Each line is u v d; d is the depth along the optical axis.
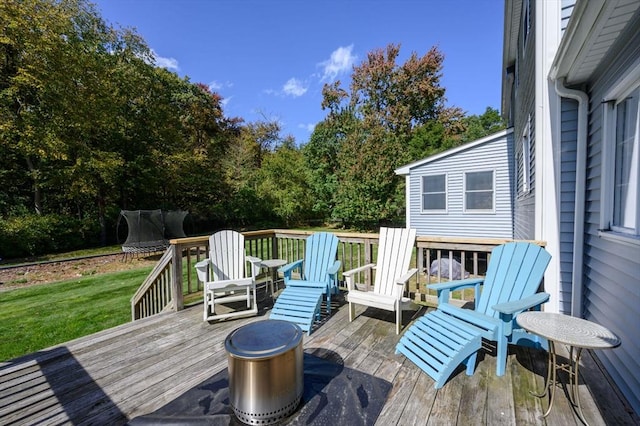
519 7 5.30
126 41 12.17
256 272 3.35
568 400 1.77
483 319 2.15
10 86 9.18
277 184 17.08
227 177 16.28
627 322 1.82
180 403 1.80
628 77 1.79
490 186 7.61
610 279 2.08
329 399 1.79
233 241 3.74
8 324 3.88
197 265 3.17
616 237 1.95
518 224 6.05
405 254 3.18
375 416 1.65
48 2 9.44
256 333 1.79
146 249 9.05
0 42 8.61
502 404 1.74
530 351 2.36
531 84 3.84
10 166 10.02
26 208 10.29
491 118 20.69
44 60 9.34
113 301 4.88
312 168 17.58
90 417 1.71
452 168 8.09
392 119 17.78
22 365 2.29
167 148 13.55
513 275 2.40
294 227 17.03
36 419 1.70
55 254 9.67
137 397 1.88
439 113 18.72
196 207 15.57
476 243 2.96
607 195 2.18
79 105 10.14
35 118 9.52
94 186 10.83
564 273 2.74
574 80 2.54
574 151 2.68
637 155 1.85
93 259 8.99
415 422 1.61
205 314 3.12
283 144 20.64
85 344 2.64
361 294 2.94
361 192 13.24
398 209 12.76
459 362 1.94
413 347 2.22
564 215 2.73
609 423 1.57
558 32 2.76
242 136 20.23
